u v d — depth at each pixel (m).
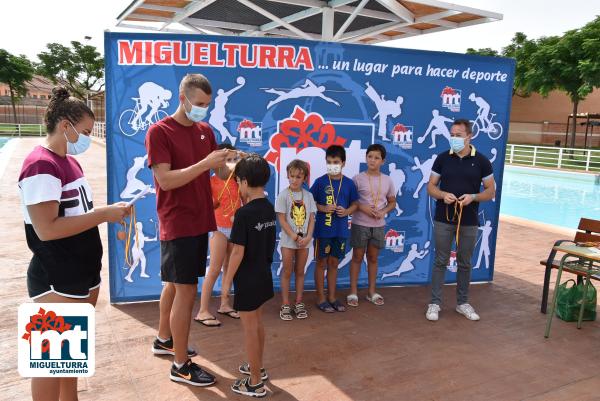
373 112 4.97
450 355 3.71
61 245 2.25
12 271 5.27
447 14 6.29
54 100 2.25
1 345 3.58
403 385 3.24
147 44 4.33
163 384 3.16
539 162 21.78
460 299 4.60
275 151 4.77
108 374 3.26
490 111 5.35
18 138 36.09
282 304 4.55
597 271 4.18
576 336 4.14
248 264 2.99
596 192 16.09
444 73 5.12
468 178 4.32
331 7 7.00
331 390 3.15
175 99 4.45
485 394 3.15
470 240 4.43
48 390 2.34
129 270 4.55
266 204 3.10
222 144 4.14
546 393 3.19
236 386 3.08
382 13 7.34
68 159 2.35
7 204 9.08
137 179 4.48
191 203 3.04
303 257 4.34
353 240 4.70
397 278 5.37
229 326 4.12
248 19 8.35
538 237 7.97
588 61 21.72
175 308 3.09
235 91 4.58
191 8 6.68
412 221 5.30
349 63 4.81
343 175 4.66
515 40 31.64
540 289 5.38
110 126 4.37
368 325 4.26
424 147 5.20
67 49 47.69
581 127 40.72
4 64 44.59
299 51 4.65
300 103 4.75
